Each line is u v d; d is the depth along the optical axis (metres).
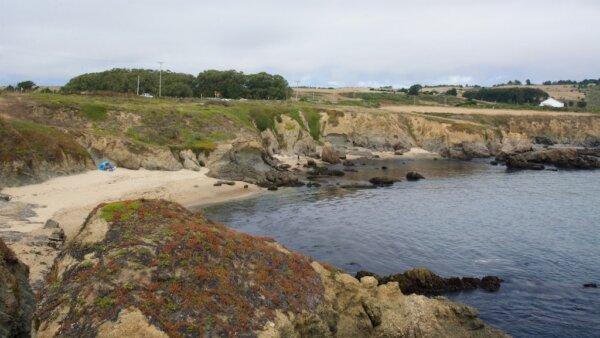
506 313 27.38
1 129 48.84
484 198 62.88
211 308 16.97
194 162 70.12
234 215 50.34
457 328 23.30
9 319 14.72
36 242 29.36
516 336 24.80
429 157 113.25
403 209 55.19
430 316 23.42
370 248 39.62
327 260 36.41
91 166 59.38
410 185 72.31
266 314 18.02
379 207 56.00
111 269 16.97
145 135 75.44
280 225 46.78
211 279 18.00
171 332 15.55
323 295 21.45
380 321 22.64
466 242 41.78
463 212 54.09
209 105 102.81
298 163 91.12
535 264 35.94
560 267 35.28
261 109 106.44
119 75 141.62
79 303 15.95
